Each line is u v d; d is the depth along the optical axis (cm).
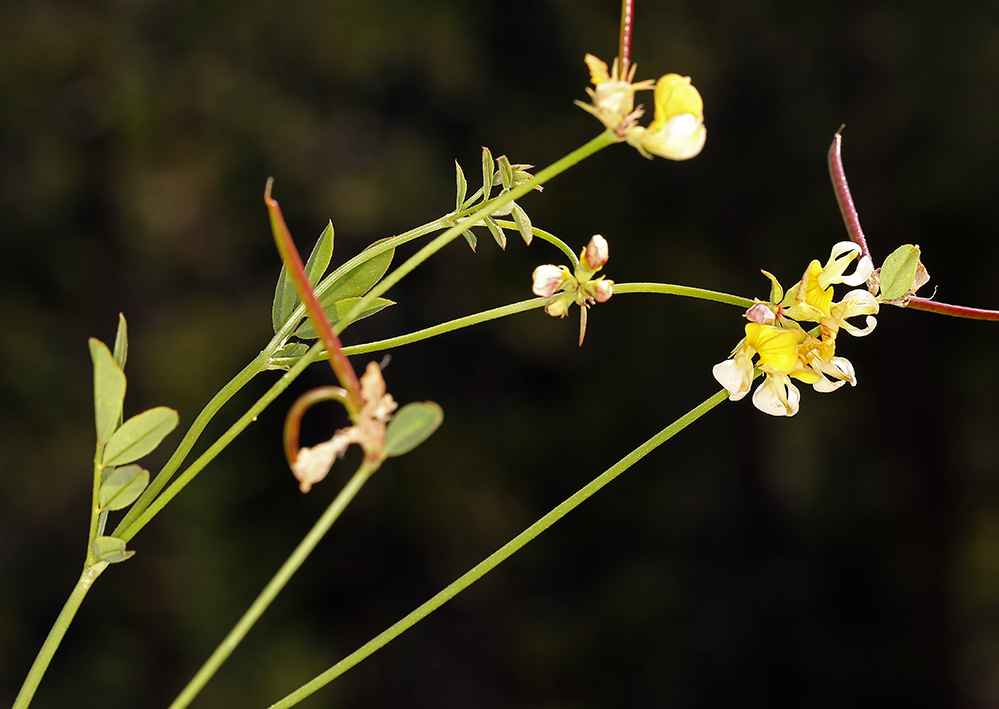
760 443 269
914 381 247
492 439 276
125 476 42
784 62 249
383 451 39
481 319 43
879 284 43
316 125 285
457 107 278
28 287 268
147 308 270
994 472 251
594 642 265
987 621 268
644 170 258
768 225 249
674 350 262
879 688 251
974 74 217
